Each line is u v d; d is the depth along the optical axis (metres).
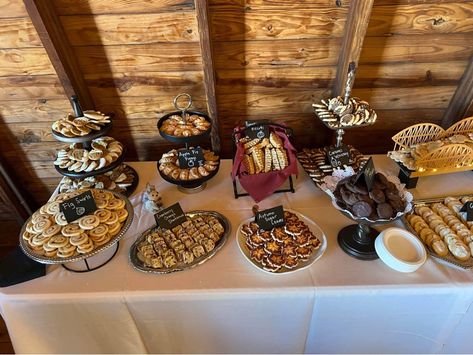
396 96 1.50
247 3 1.20
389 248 1.00
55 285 0.97
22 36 1.22
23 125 1.50
